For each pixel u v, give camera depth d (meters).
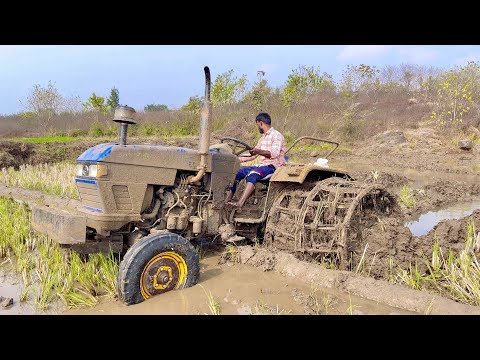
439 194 8.84
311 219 4.40
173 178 4.00
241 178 4.95
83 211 3.76
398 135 17.83
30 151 13.33
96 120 20.62
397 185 10.07
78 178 3.86
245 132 18.06
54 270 3.80
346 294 3.56
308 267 3.97
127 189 3.74
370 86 24.00
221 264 4.39
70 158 13.81
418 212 7.37
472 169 13.34
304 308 3.25
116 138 17.91
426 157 15.69
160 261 3.48
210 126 3.98
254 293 3.57
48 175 8.99
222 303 3.35
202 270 4.16
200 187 4.32
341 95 21.78
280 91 21.28
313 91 22.17
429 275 3.79
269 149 5.06
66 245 4.10
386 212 4.84
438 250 3.99
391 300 3.35
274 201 4.80
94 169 3.63
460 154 16.03
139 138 17.14
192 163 4.10
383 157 16.00
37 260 4.14
